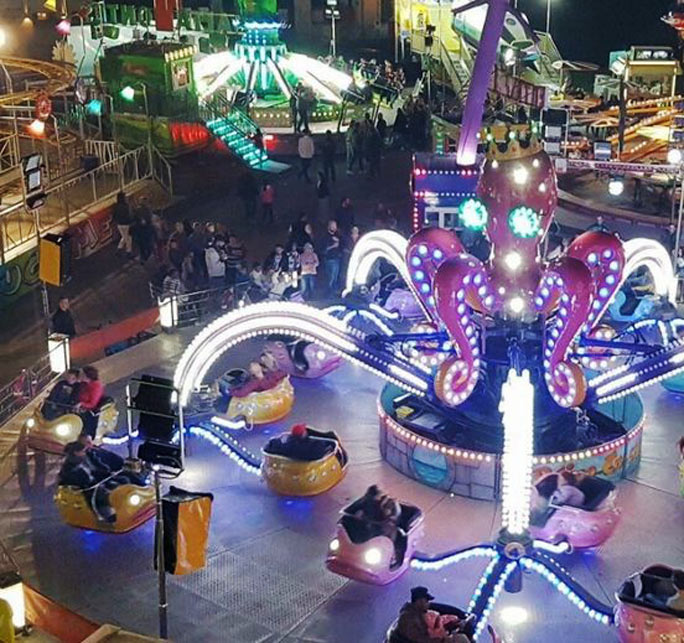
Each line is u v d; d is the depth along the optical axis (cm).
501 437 1667
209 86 4247
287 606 1411
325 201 3612
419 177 2634
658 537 1546
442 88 4744
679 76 4662
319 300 2609
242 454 1744
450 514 1612
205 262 2742
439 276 1599
